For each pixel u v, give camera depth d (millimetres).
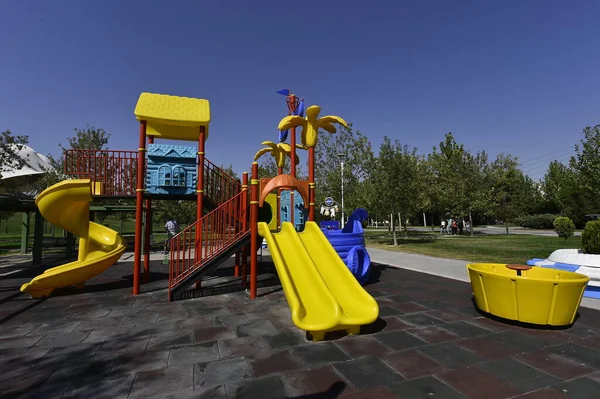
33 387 3172
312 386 3178
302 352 4027
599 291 6629
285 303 6465
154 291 7676
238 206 8188
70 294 7375
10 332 4824
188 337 4574
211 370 3535
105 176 8438
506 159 35438
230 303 6480
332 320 4449
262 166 26297
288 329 4906
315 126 7863
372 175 20312
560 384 3234
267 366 3629
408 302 6566
